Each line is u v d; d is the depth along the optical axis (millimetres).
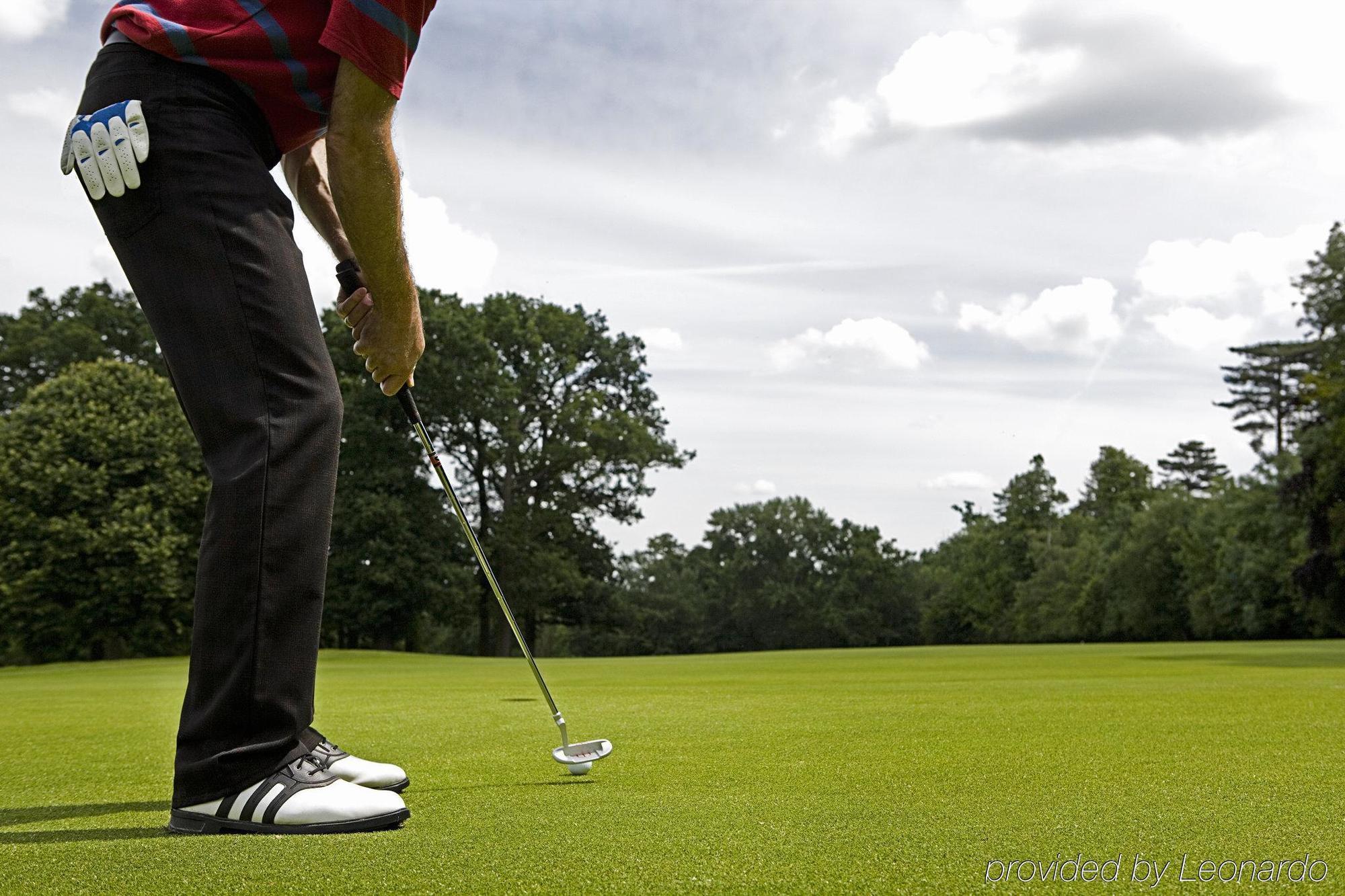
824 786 1934
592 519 34250
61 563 24266
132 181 1664
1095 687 5426
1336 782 1938
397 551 30203
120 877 1180
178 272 1692
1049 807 1653
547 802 1764
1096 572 47688
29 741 3205
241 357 1697
